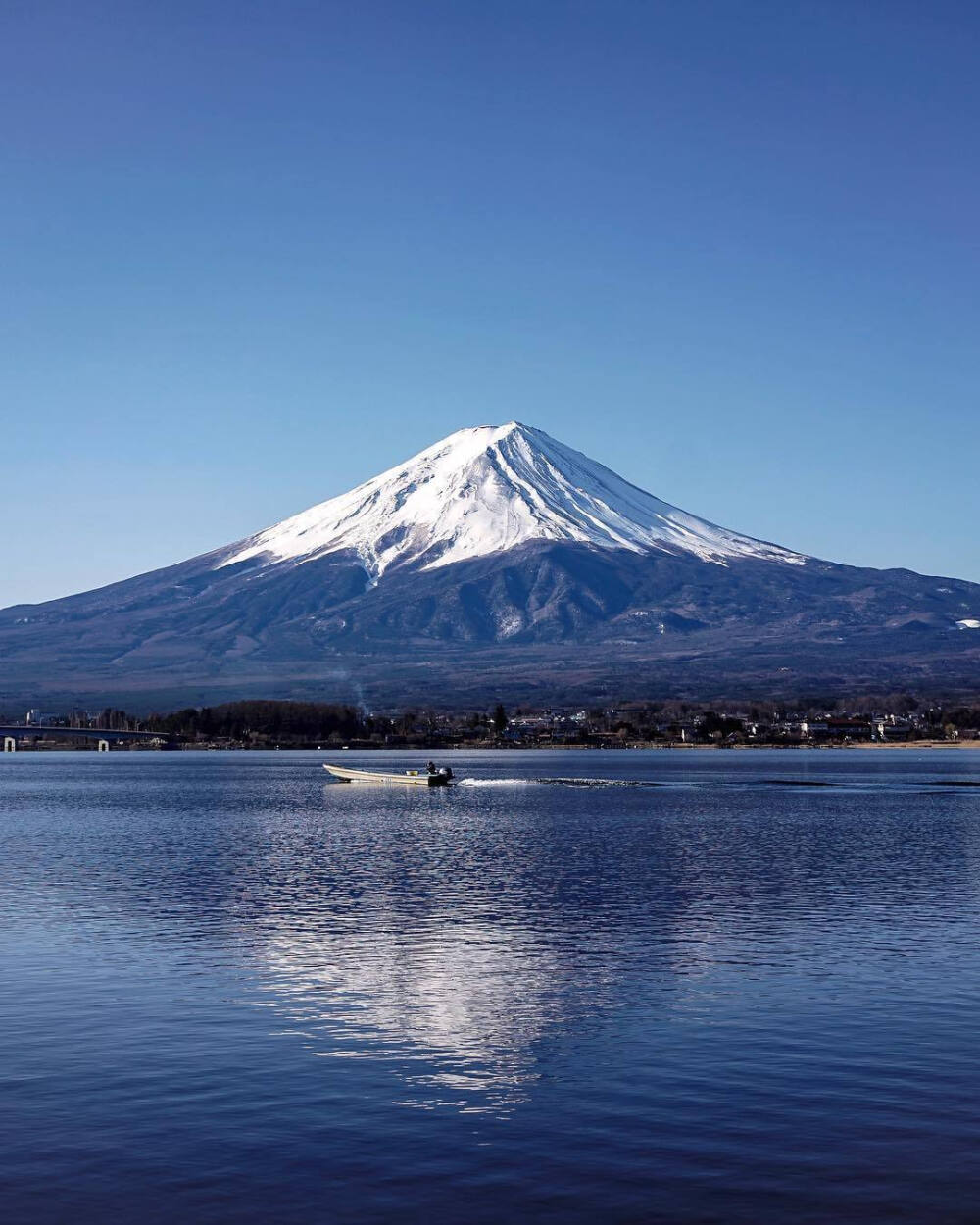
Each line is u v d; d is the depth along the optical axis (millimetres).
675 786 199875
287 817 138375
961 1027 41594
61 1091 35469
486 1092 35406
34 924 62469
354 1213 28078
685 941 57594
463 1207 28328
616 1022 42500
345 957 53750
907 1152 31062
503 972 50656
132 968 51406
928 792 181375
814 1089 35500
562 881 79562
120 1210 28188
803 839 108625
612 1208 28250
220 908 67875
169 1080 36406
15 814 145375
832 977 49219
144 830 122125
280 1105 34344
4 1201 28594
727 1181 29578
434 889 76000
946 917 64000
